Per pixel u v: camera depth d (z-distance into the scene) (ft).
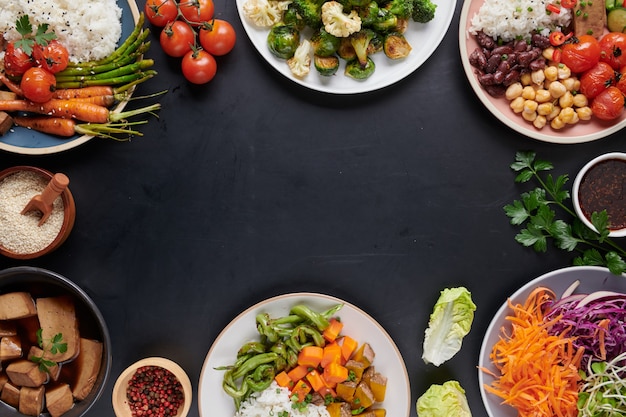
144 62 5.58
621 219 5.86
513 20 5.60
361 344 6.00
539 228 6.01
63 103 5.57
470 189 6.17
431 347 6.08
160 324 6.21
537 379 5.61
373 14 5.49
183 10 5.68
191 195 6.13
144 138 6.05
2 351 5.82
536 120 5.80
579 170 6.15
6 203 5.72
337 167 6.14
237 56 6.01
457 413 5.99
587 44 5.52
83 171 6.07
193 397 6.24
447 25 5.75
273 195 6.15
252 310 5.82
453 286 6.23
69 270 6.14
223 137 6.08
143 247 6.16
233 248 6.18
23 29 5.19
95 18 5.49
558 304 5.89
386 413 6.02
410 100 6.11
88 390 5.94
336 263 6.21
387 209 6.18
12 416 5.88
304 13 5.49
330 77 5.89
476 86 5.75
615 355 5.86
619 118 5.84
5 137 5.74
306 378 5.89
